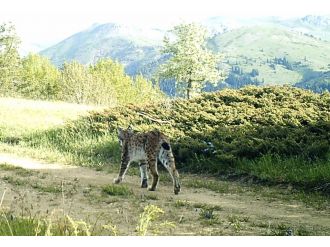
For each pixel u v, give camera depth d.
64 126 25.89
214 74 60.91
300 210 11.20
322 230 9.16
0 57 73.81
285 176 14.27
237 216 10.24
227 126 19.23
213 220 9.74
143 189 13.62
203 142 17.86
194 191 13.45
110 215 10.08
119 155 19.61
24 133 26.88
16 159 19.30
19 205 10.82
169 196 12.60
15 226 7.25
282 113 19.78
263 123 19.42
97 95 62.38
